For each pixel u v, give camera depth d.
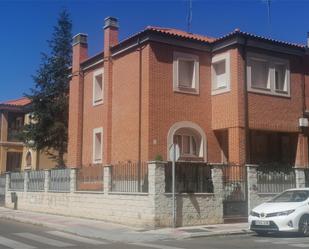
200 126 24.56
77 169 24.50
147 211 19.12
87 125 28.47
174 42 24.11
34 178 28.73
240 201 21.02
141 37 23.83
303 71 26.44
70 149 29.69
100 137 27.38
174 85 23.98
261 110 24.45
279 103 25.20
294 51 25.91
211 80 25.19
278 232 17.41
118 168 21.31
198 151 24.56
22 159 46.12
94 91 27.94
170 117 23.70
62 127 35.47
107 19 26.75
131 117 24.45
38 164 42.12
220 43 24.64
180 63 24.56
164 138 23.42
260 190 21.56
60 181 25.78
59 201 25.64
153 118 23.22
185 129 24.31
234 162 23.50
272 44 24.97
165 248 13.78
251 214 17.20
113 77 26.28
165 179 19.23
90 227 19.58
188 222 19.48
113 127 26.00
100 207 22.16
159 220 18.88
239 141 23.48
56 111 35.84
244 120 23.77
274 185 22.00
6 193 32.47
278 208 16.52
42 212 27.25
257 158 25.89
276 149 26.67
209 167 20.39
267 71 25.08
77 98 29.23
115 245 14.79
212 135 24.94
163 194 19.06
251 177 21.34
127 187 20.62
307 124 25.83
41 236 17.09
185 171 19.77
